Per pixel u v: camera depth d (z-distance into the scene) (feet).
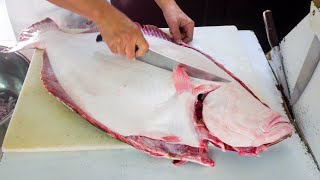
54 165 3.08
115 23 2.99
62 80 3.57
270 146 3.15
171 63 3.36
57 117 3.42
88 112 3.30
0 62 4.73
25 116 3.42
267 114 2.88
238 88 3.11
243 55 4.06
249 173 3.00
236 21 5.66
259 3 5.41
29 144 3.18
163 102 3.15
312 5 2.92
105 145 3.18
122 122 3.18
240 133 2.87
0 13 7.28
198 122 3.04
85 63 3.56
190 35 4.13
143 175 3.00
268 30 3.83
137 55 3.10
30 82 3.76
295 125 3.32
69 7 3.02
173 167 3.05
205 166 3.05
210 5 5.53
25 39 3.91
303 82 3.27
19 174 3.01
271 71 3.88
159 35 3.95
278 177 2.97
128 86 3.30
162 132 3.07
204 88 3.05
